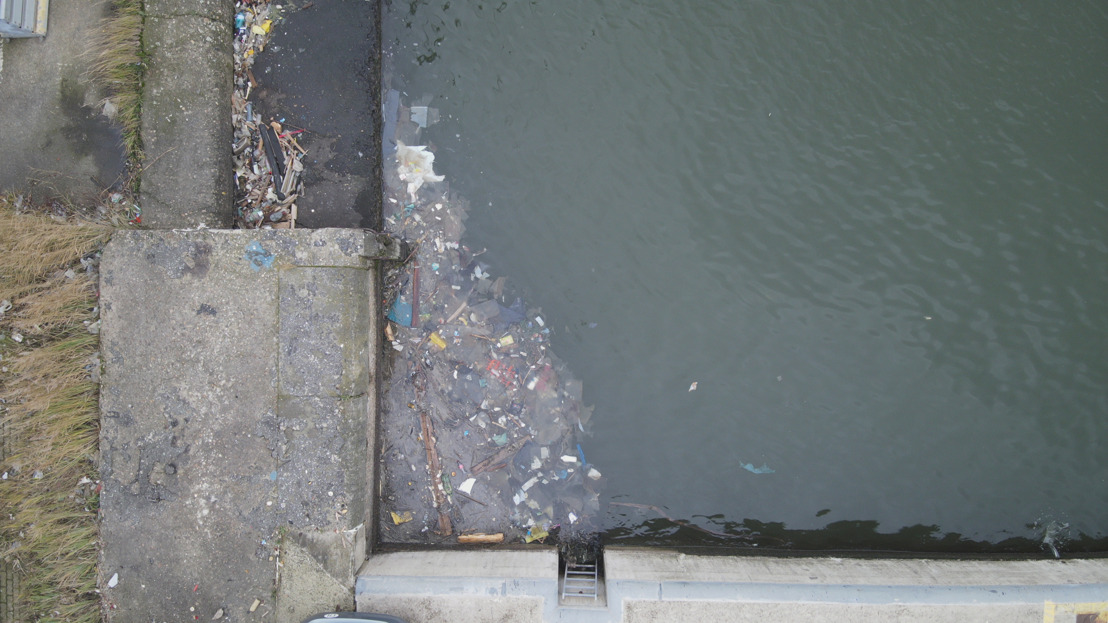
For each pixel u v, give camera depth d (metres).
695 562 3.80
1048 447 4.27
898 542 4.23
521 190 4.34
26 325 3.48
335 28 4.14
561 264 4.32
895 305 4.31
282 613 3.49
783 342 4.30
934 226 4.34
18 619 3.44
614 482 4.21
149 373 3.51
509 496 4.14
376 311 3.99
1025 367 4.30
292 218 4.04
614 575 3.57
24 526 3.47
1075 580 3.61
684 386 4.27
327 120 4.11
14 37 3.72
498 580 3.47
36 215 3.57
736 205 4.34
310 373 3.49
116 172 3.72
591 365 4.27
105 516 3.51
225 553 3.50
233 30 4.02
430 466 4.13
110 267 3.50
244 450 3.51
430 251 4.25
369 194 4.11
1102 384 4.29
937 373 4.30
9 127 3.73
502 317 4.27
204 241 3.50
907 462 4.27
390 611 3.45
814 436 4.27
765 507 4.23
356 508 3.58
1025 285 4.33
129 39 3.73
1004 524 4.25
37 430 3.47
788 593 3.46
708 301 4.32
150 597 3.50
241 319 3.50
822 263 4.33
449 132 4.35
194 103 3.81
